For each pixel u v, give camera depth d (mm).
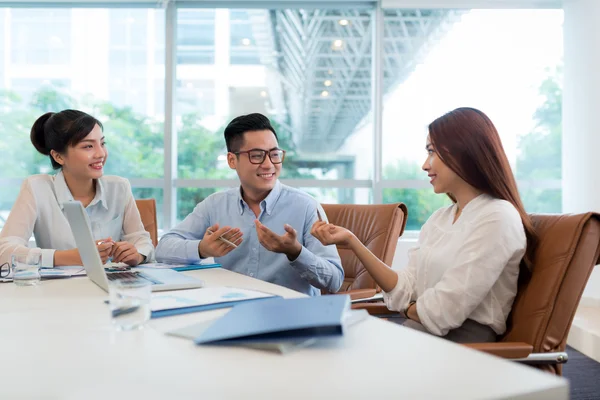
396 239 2469
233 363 676
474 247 1406
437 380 605
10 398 575
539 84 5113
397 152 5117
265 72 5145
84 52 5102
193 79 5137
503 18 5102
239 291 1198
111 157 5090
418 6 4992
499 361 676
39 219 2094
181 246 1895
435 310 1389
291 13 5125
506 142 5121
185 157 5137
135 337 821
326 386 590
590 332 3430
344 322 820
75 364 688
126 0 5000
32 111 5105
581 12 4680
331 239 1592
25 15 5113
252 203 2104
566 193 4938
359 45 5137
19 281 1416
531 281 1374
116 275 1496
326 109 5137
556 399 589
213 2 5086
